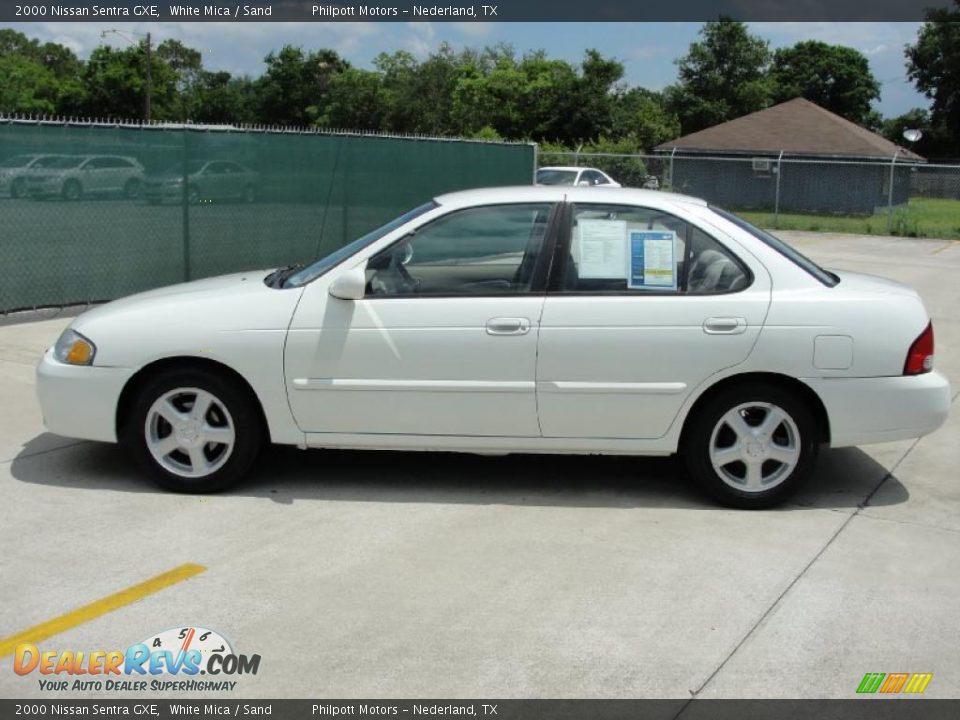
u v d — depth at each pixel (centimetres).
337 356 515
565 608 407
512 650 372
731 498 525
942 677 359
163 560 448
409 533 486
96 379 523
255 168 1234
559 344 508
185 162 1147
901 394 511
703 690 347
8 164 968
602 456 615
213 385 521
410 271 525
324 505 522
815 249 2284
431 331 511
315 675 353
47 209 1008
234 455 529
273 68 6206
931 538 491
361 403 520
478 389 513
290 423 525
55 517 498
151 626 387
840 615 405
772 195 3941
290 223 1296
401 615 398
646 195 536
